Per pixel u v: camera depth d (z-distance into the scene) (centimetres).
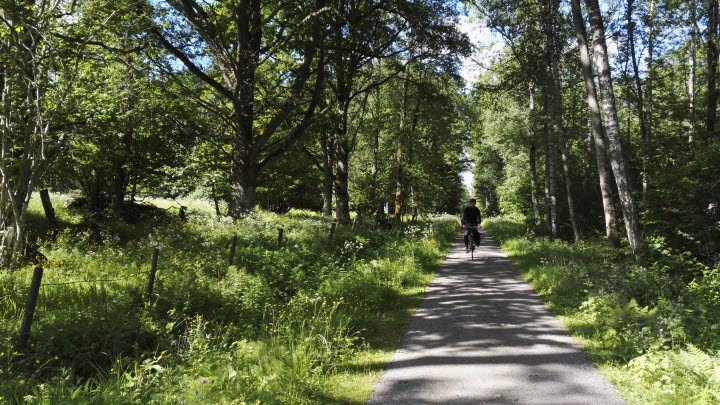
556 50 2242
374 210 3033
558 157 3188
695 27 2028
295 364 506
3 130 1172
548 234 2489
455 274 1271
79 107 1365
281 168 2953
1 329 589
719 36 1878
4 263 1091
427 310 846
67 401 414
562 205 2608
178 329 703
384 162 3228
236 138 2023
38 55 1182
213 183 2620
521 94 2677
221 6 1983
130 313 700
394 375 518
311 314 763
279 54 2506
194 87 2333
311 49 1958
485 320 757
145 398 441
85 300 779
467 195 9212
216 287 882
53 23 1201
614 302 716
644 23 2212
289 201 3928
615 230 1405
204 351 558
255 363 531
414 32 2397
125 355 595
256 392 432
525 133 3114
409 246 1549
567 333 675
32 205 2306
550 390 460
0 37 1162
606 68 1227
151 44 1767
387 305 889
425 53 2503
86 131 1419
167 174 2506
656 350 530
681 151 1783
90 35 1283
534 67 2233
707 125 1856
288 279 1041
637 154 2038
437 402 438
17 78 1166
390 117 3319
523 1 2142
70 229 1697
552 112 2281
